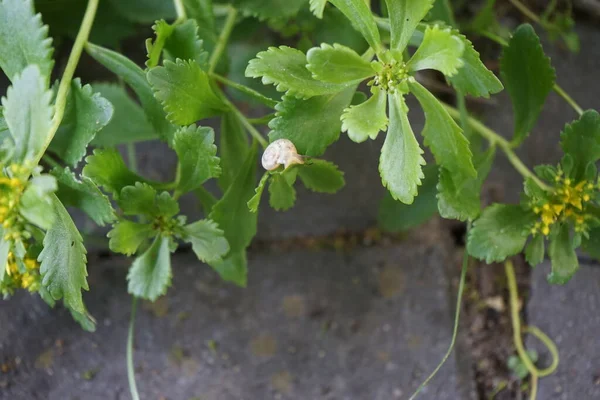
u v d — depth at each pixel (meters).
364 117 0.37
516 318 0.47
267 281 0.48
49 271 0.38
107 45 0.47
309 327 0.48
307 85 0.38
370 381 0.47
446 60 0.36
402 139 0.38
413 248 0.49
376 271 0.48
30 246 0.39
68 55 0.49
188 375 0.47
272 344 0.47
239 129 0.42
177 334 0.48
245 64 0.47
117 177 0.39
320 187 0.41
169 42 0.40
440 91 0.51
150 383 0.47
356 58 0.37
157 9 0.46
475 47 0.51
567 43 0.49
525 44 0.40
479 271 0.49
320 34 0.45
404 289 0.48
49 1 0.44
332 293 0.48
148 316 0.48
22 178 0.36
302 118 0.38
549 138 0.50
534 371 0.47
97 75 0.49
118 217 0.40
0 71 0.49
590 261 0.48
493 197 0.49
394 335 0.47
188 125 0.39
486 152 0.42
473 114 0.50
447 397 0.46
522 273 0.48
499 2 0.51
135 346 0.47
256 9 0.43
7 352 0.47
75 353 0.47
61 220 0.38
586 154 0.40
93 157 0.39
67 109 0.39
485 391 0.47
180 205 0.49
